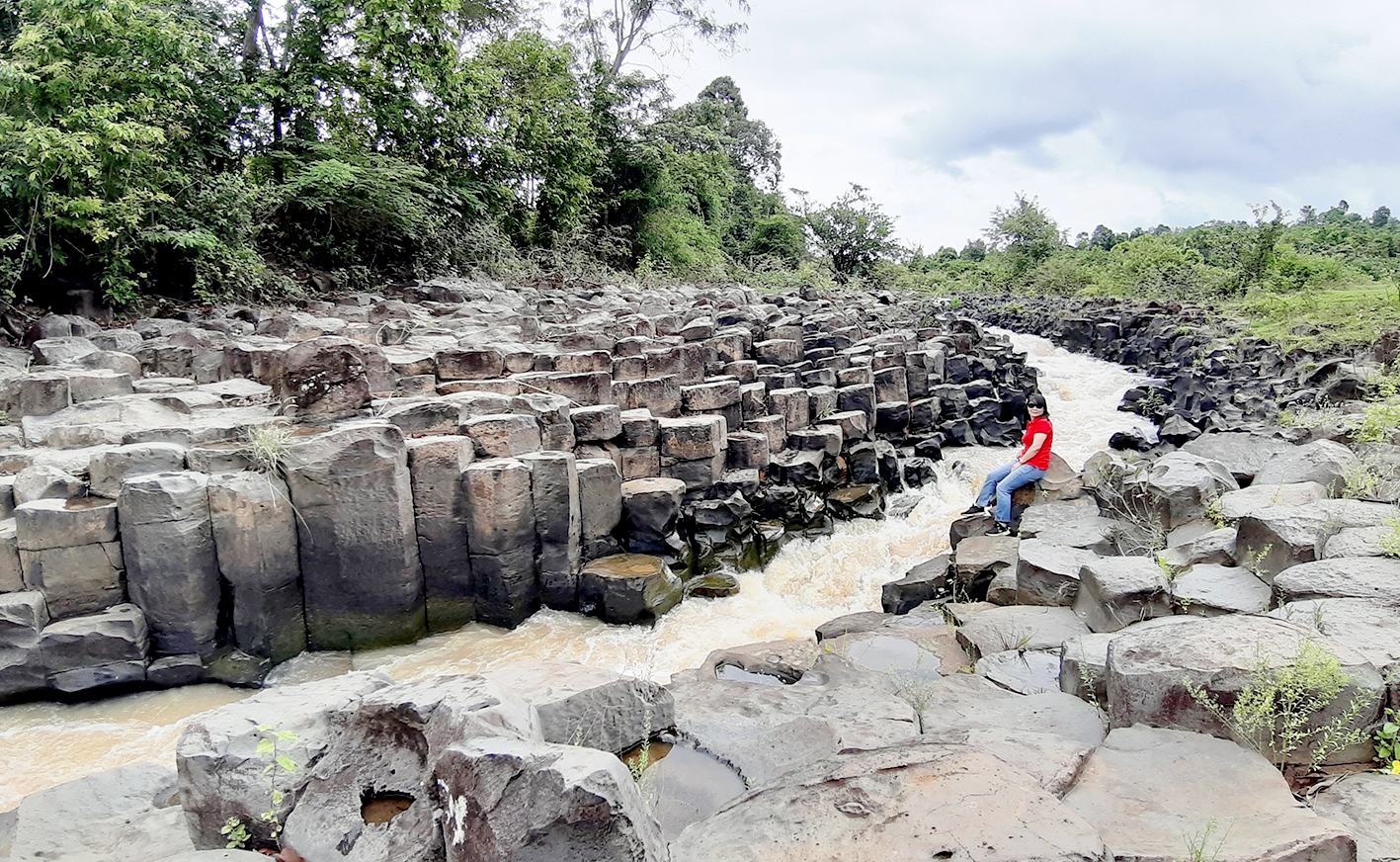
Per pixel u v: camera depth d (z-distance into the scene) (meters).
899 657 5.70
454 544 7.60
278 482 6.86
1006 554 7.20
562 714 3.65
